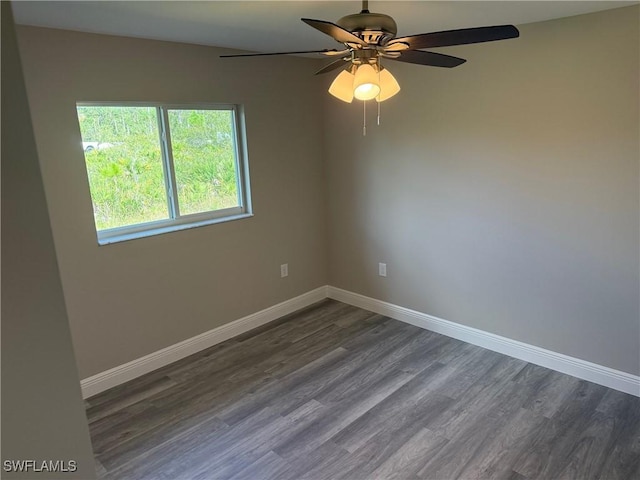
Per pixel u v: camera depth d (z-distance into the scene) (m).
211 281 3.63
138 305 3.20
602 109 2.66
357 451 2.42
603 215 2.77
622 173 2.65
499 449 2.40
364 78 1.80
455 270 3.59
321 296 4.59
